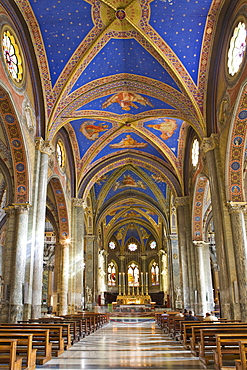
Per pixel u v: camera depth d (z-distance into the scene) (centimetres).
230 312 1520
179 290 3234
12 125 1517
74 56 1750
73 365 880
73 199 2620
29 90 1698
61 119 1947
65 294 2352
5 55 1441
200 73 1795
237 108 1468
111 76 1966
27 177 1600
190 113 1916
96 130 2478
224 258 1589
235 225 1577
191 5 1541
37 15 1553
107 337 1571
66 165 2511
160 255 4744
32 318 1514
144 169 3306
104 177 3356
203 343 930
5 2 1432
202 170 2075
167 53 1741
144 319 3250
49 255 3856
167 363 899
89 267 3366
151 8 1562
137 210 4466
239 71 1445
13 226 1562
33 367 837
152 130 2478
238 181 1622
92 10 1566
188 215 2544
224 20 1600
